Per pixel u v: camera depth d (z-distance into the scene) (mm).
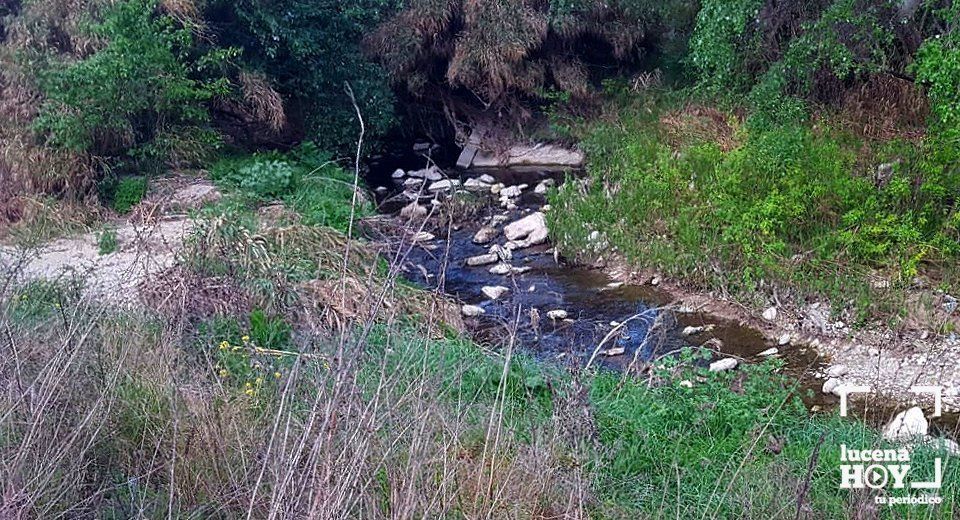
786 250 7750
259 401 4062
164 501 3410
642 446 4523
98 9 9883
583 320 7324
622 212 9172
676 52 14000
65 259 7754
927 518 3844
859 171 8812
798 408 5148
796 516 3545
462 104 14516
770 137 8922
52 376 3537
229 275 6445
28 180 8938
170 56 9820
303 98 12438
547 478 3623
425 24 13320
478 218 10633
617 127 12648
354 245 7738
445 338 5969
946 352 6359
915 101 10820
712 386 5051
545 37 13586
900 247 7422
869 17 8336
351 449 3090
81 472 3424
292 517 2748
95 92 9180
